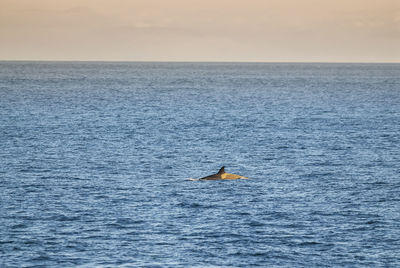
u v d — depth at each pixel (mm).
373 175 195250
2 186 174625
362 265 115250
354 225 139000
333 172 199750
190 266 114000
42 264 114250
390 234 132875
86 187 174125
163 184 178500
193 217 143875
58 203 155875
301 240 128500
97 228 135000
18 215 144625
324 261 117250
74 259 116750
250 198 162125
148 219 141875
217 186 176000
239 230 134500
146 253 120125
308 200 161000
